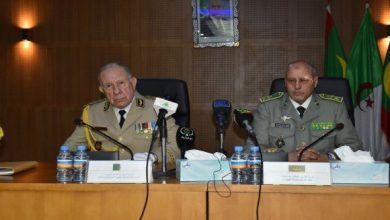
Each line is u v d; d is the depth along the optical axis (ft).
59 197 6.11
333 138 9.59
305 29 17.76
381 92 15.78
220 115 7.04
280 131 9.67
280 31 17.85
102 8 18.38
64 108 18.57
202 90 18.07
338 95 10.18
